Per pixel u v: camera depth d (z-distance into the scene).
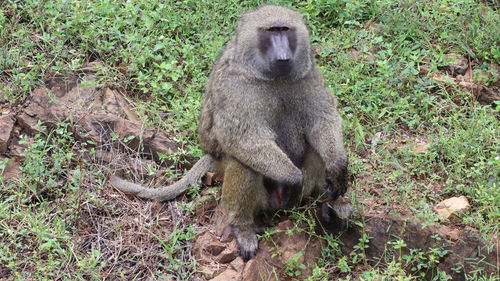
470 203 2.97
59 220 2.90
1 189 2.98
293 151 2.91
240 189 2.82
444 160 3.17
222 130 2.82
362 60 3.53
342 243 2.94
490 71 3.48
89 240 2.90
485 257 2.81
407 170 3.11
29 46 3.42
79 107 3.23
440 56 3.53
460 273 2.84
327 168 2.81
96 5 3.64
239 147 2.80
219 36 3.64
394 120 3.31
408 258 2.83
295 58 2.76
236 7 3.79
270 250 2.85
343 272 2.89
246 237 2.85
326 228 2.96
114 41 3.50
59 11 3.59
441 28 3.70
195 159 3.16
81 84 3.27
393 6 3.80
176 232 2.91
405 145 3.24
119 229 2.93
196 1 3.77
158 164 3.19
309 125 2.89
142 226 2.94
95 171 3.09
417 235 2.88
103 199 3.01
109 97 3.29
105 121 3.20
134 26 3.64
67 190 3.01
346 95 3.39
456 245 2.84
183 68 3.52
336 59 3.54
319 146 2.85
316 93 2.85
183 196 3.05
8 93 3.23
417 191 3.04
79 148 3.15
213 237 2.88
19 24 3.53
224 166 2.94
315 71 2.87
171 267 2.83
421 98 3.40
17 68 3.33
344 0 3.75
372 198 3.01
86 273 2.78
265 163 2.78
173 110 3.30
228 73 2.81
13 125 3.13
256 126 2.79
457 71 3.52
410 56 3.50
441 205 2.96
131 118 3.27
